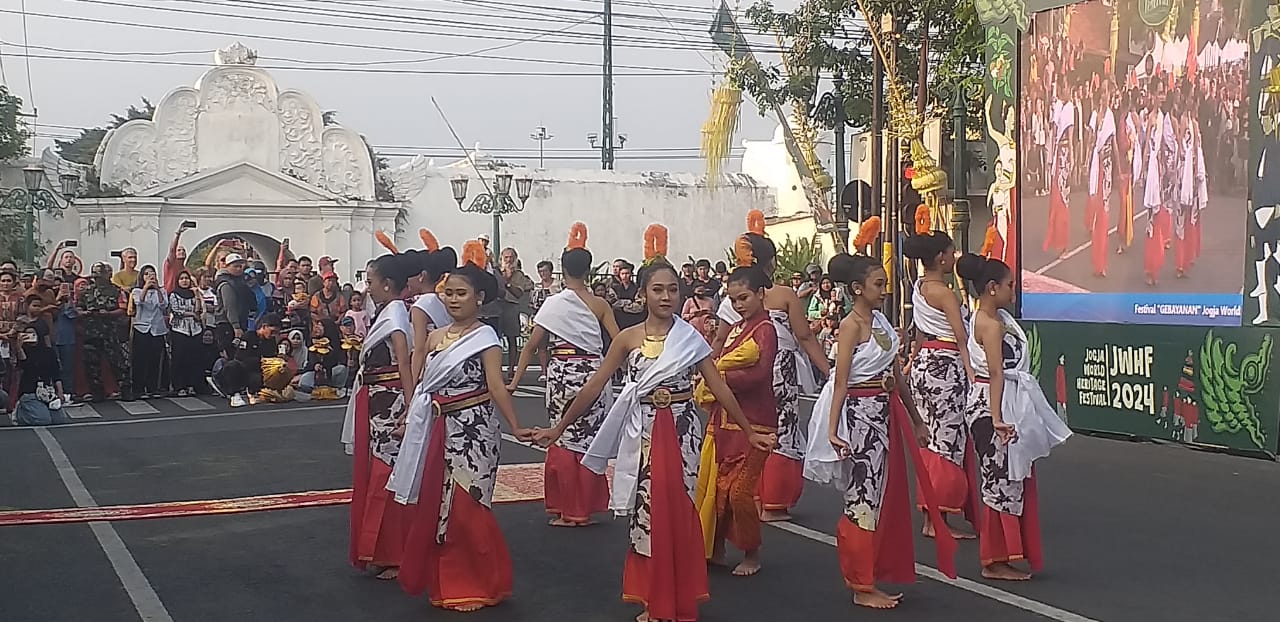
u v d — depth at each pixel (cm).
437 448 614
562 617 612
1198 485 964
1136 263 1227
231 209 2598
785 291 823
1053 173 1327
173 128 2603
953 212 1745
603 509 845
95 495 958
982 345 666
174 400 1708
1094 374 1271
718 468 690
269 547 774
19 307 1491
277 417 1499
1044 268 1341
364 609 631
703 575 583
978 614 610
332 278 1802
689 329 586
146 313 1712
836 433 608
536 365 2053
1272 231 1084
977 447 676
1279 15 1073
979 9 1438
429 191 2788
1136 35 1220
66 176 2486
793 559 729
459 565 621
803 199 2898
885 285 620
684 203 2961
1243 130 1111
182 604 643
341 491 967
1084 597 640
